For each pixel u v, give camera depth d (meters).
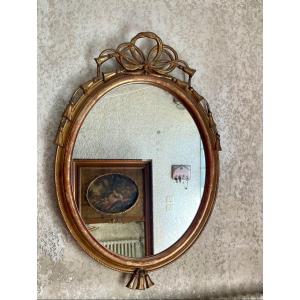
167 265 1.61
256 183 1.78
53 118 1.50
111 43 1.58
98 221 1.49
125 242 1.52
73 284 1.50
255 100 1.79
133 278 1.53
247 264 1.75
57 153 1.47
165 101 1.60
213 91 1.72
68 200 1.44
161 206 1.57
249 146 1.77
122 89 1.54
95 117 1.51
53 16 1.52
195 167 1.62
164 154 1.58
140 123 1.56
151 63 1.56
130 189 1.54
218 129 1.72
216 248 1.70
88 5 1.56
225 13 1.76
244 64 1.78
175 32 1.67
